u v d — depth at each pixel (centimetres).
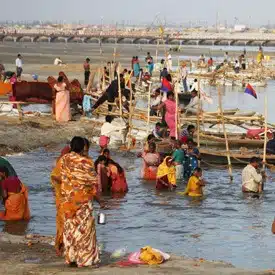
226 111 3319
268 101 4872
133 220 1752
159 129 2714
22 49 13325
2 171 1755
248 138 2825
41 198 1989
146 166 2289
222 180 2309
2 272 1141
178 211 1862
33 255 1302
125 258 1280
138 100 4516
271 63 8931
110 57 10544
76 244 1174
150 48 15375
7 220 1714
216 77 6328
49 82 3406
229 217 1806
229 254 1462
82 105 3494
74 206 1169
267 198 2047
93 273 1119
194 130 2700
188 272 1141
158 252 1255
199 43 18650
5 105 3553
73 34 19712
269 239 1592
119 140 2864
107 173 2078
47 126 3152
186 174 2295
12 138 2847
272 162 2511
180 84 4638
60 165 1204
